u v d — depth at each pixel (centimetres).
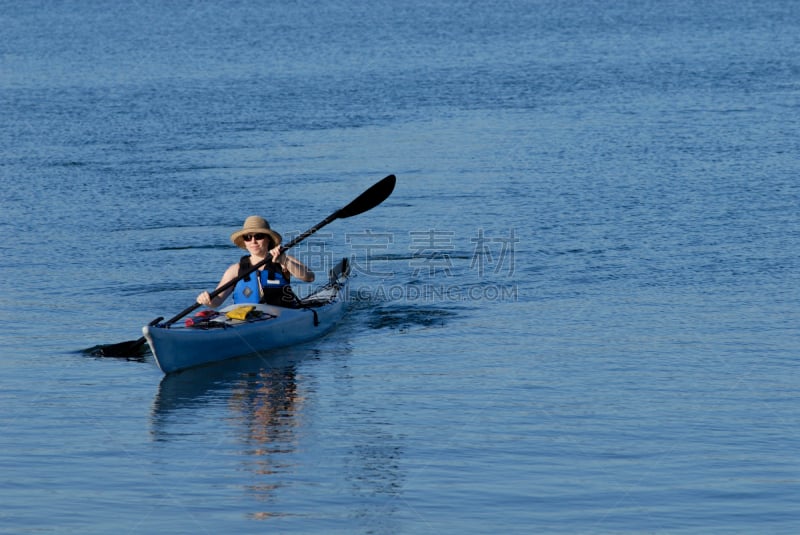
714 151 7794
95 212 6309
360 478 2681
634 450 2866
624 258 5150
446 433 3023
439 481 2664
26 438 3006
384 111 9994
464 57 14625
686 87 11256
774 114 9362
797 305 4322
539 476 2688
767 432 2992
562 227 5797
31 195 6756
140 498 2570
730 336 3953
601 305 4438
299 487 2633
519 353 3847
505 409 3231
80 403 3344
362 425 3108
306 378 3622
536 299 4581
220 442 2973
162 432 3066
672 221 5831
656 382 3469
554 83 11775
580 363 3697
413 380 3562
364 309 4581
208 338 3781
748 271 4850
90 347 3981
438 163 7644
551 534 2356
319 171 7425
